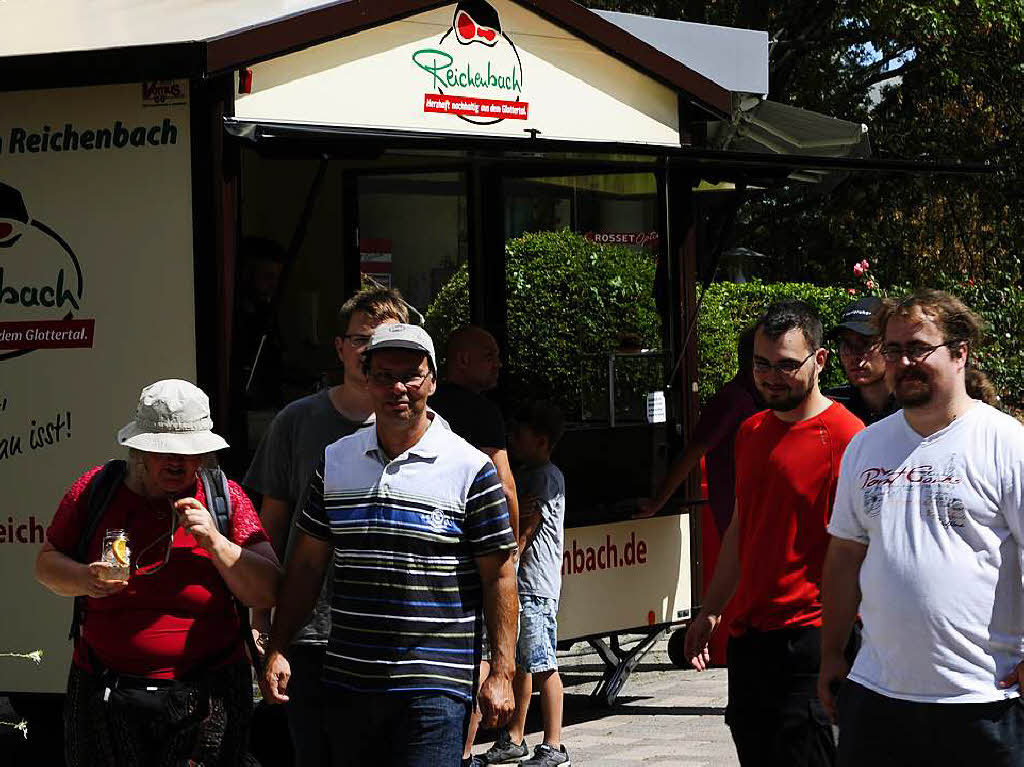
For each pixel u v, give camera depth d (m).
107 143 11.29
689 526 14.79
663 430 14.76
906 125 35.94
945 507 6.88
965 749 6.82
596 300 14.30
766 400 8.45
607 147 11.40
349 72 11.91
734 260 36.09
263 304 12.38
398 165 13.66
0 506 11.66
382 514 7.24
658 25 16.84
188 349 11.08
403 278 13.73
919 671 6.87
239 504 7.63
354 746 7.35
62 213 11.45
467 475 7.30
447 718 7.17
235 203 11.15
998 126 35.03
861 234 34.12
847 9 34.00
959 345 6.97
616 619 14.12
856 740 7.11
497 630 7.31
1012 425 6.93
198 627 7.38
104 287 11.33
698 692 15.10
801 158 12.39
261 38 10.96
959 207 33.69
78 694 7.40
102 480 7.40
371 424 8.74
